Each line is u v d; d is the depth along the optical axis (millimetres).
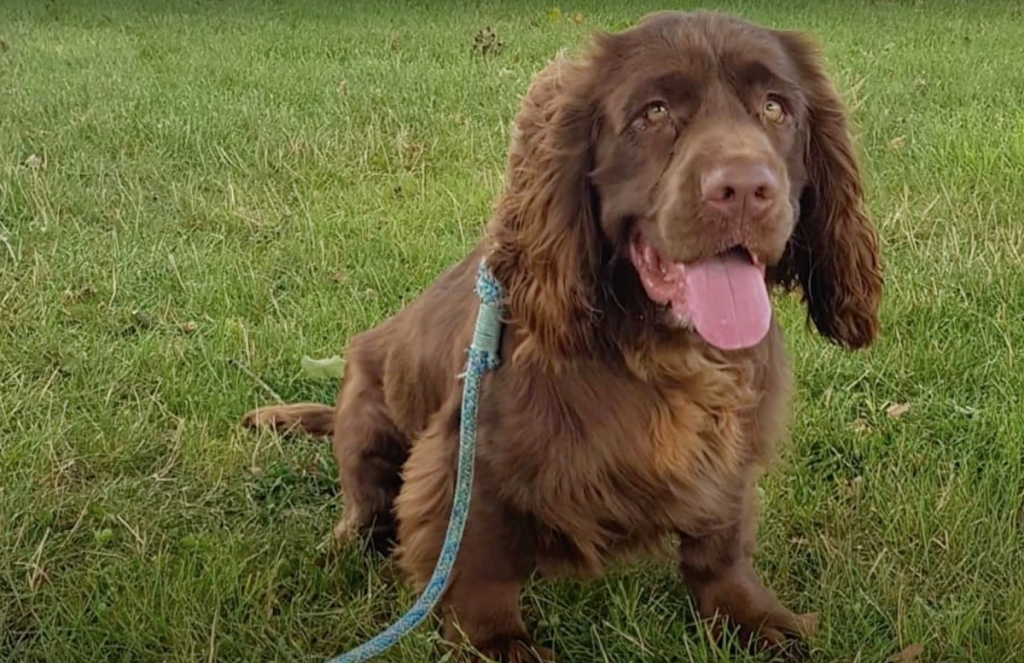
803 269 1125
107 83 3193
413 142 2553
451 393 1138
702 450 1076
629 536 1098
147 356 1581
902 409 1451
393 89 3086
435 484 1144
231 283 1806
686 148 969
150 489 1340
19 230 2016
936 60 3619
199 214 2129
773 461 1193
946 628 1114
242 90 3127
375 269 1842
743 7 5207
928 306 1651
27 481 1319
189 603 1135
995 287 1703
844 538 1252
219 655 1106
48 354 1597
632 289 1039
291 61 3652
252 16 4867
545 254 1035
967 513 1252
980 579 1183
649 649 1107
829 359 1546
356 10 5090
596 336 1047
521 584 1137
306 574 1209
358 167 2395
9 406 1472
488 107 2893
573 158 1029
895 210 2012
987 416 1417
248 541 1247
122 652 1113
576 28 4484
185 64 3564
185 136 2600
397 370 1232
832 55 3725
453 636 1132
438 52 3795
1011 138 2389
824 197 1093
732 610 1145
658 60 997
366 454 1272
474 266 1185
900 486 1298
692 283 965
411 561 1162
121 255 1909
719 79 995
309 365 1562
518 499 1075
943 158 2305
